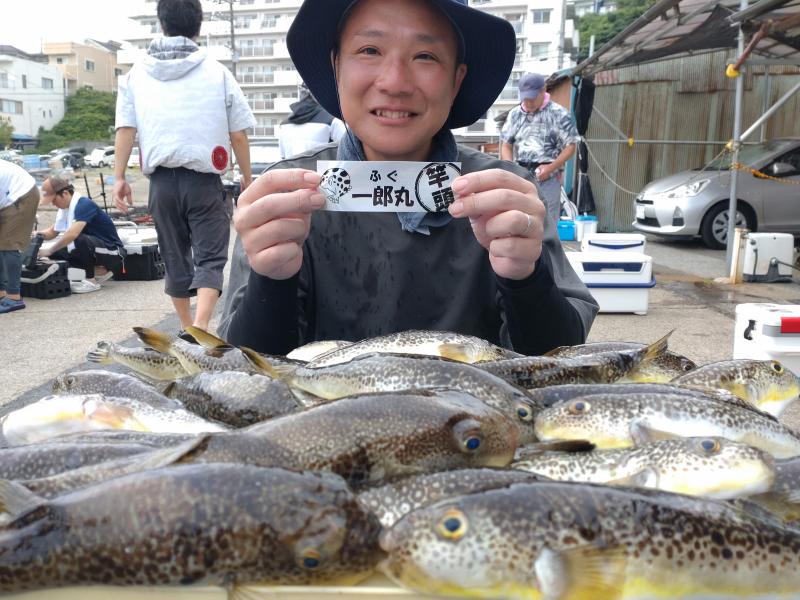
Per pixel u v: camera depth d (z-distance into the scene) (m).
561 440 0.46
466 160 0.88
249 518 0.33
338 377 0.52
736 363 0.59
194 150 1.78
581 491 0.35
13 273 2.46
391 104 0.71
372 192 0.67
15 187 2.40
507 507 0.34
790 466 0.42
